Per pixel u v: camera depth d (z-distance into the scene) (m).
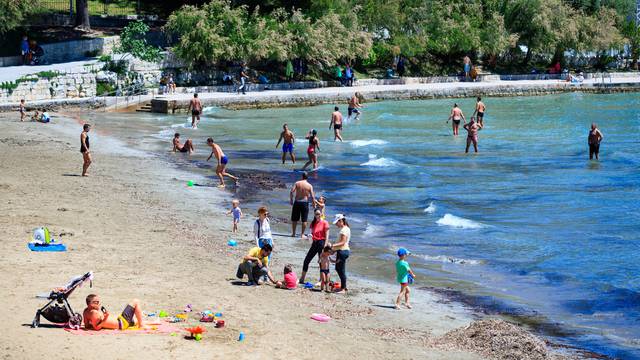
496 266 22.86
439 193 33.00
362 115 62.25
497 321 17.30
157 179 34.44
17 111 57.41
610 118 60.22
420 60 88.44
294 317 17.36
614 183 34.81
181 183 33.91
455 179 36.09
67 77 61.81
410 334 16.98
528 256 23.84
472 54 92.00
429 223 27.91
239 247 23.69
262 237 22.75
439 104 71.94
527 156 42.34
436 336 16.95
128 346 14.29
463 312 18.89
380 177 36.50
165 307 16.98
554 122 57.88
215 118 59.00
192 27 68.00
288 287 19.86
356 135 50.59
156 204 29.27
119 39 70.56
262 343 15.18
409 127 54.84
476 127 43.53
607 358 16.12
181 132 50.66
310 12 77.75
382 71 84.56
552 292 20.58
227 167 38.59
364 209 30.19
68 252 21.06
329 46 74.62
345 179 36.09
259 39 69.88
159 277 19.38
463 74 85.38
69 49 68.31
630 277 21.70
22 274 18.44
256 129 53.00
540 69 93.44
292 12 78.25
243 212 29.09
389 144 46.69
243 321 16.55
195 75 70.62
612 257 23.61
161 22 80.06
